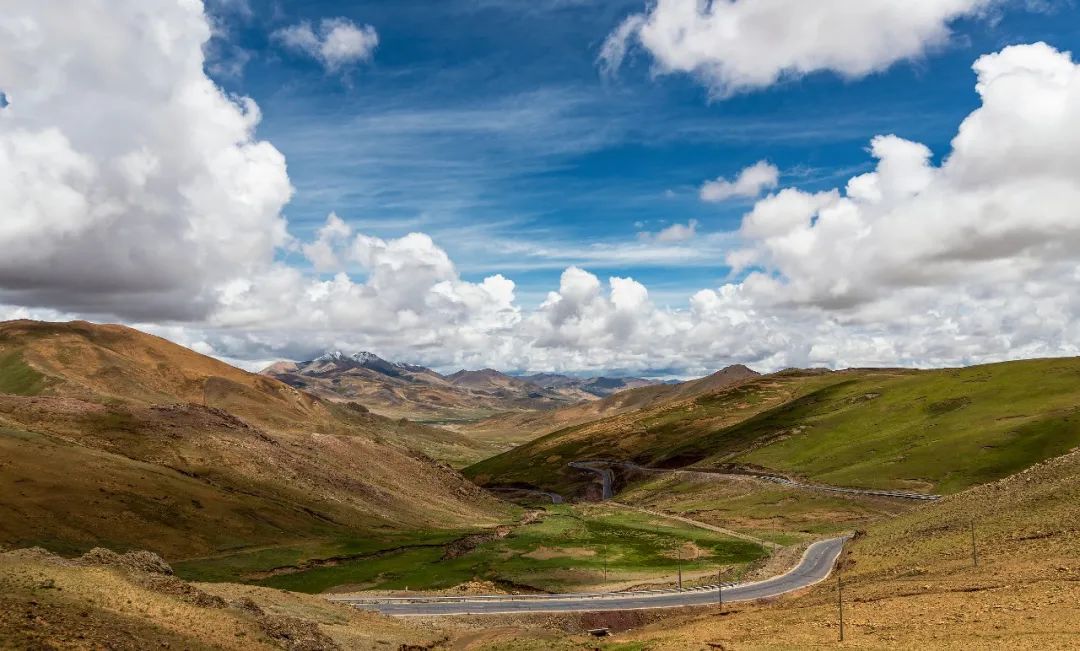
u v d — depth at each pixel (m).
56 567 44.31
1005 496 95.19
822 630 51.22
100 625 34.91
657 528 155.75
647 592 88.56
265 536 116.00
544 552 125.31
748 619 62.00
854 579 77.88
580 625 74.31
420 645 58.53
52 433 131.62
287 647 44.22
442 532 147.38
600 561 117.44
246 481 139.50
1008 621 45.91
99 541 93.56
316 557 109.94
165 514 108.06
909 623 49.53
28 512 92.62
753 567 103.19
